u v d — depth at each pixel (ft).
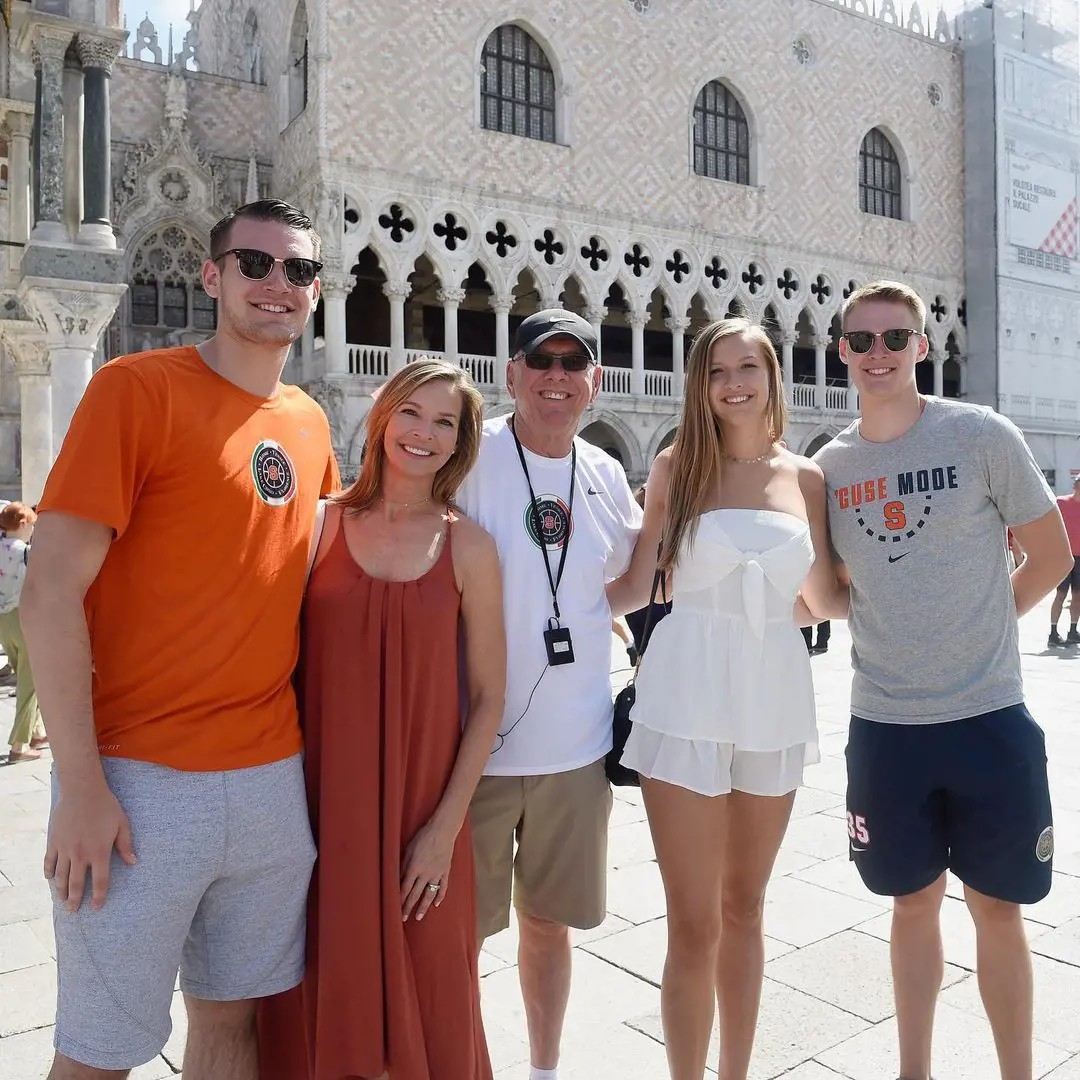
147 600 8.37
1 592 28.17
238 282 8.99
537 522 11.14
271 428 9.18
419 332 106.63
